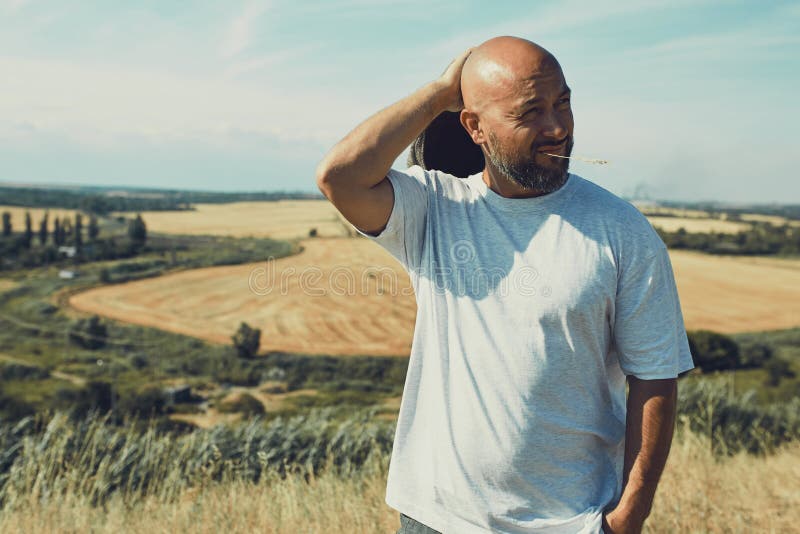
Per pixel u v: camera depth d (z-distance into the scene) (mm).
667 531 3422
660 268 1400
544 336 1390
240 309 72562
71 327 72625
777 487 4359
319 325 63094
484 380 1432
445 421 1485
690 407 7516
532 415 1400
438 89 1533
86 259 109188
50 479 4438
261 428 6309
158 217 145375
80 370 60094
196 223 136875
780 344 52406
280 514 3830
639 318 1397
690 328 58031
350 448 6113
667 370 1409
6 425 5551
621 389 1595
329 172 1474
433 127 1744
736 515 3637
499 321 1422
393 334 59875
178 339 66312
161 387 50594
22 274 102125
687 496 3869
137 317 75188
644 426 1416
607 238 1390
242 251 99312
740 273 78500
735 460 5555
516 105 1368
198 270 91812
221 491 4340
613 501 1460
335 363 54031
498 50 1423
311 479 4707
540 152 1396
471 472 1447
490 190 1519
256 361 56594
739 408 7926
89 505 4188
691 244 90438
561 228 1418
